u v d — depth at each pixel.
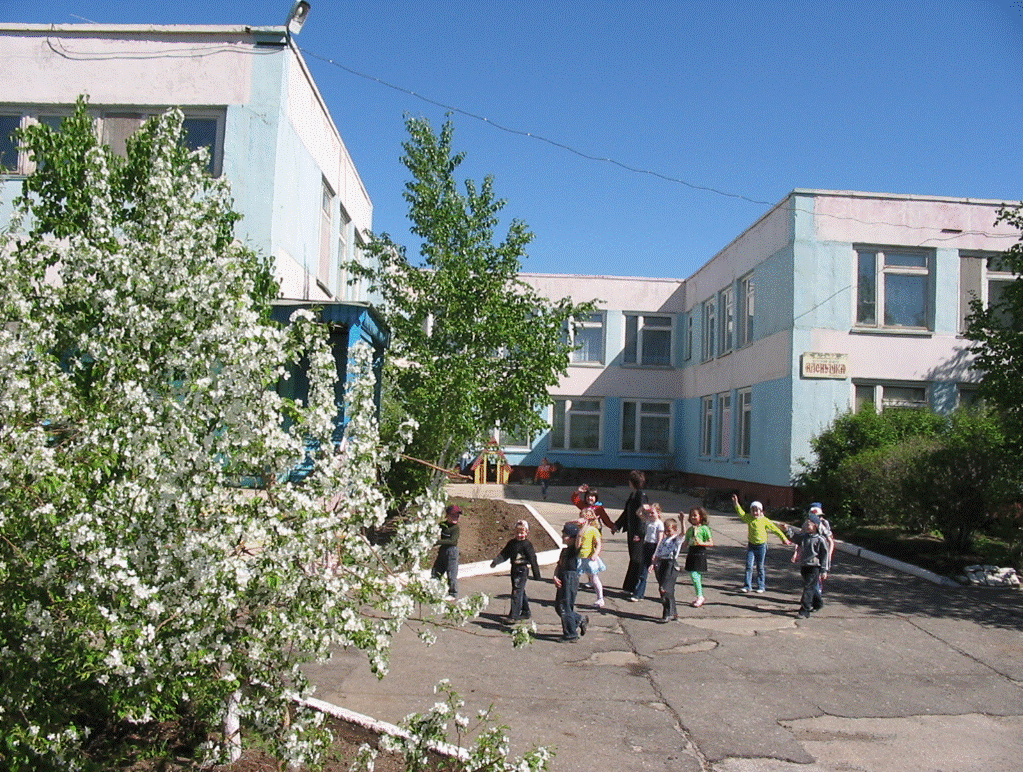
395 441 4.34
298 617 3.59
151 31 12.07
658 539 10.29
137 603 3.17
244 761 4.45
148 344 4.21
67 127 6.35
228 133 11.80
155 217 5.21
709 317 25.59
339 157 15.57
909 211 18.84
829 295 18.55
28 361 3.99
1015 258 11.85
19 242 5.02
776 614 9.61
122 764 4.17
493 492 23.81
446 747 4.80
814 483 17.03
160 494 3.53
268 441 3.77
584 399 28.30
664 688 6.79
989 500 11.73
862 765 5.29
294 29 11.88
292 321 4.74
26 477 3.44
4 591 3.36
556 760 5.21
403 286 12.82
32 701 3.35
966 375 18.55
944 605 10.09
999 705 6.51
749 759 5.35
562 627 8.50
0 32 12.20
